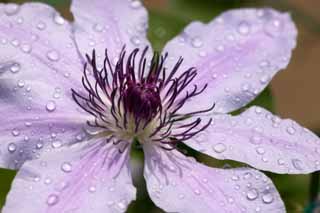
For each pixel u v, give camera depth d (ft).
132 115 1.10
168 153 1.09
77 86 1.10
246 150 1.09
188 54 1.17
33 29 1.12
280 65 1.17
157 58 1.13
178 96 1.13
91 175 1.04
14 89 1.07
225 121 1.12
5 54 1.10
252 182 1.06
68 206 1.00
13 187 1.00
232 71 1.16
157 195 1.05
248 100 1.15
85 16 1.16
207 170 1.07
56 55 1.12
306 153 1.09
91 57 1.13
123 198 1.03
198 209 1.03
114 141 1.09
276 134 1.11
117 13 1.18
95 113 1.10
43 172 1.02
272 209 1.04
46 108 1.07
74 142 1.07
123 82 1.12
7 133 1.05
